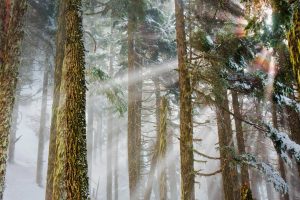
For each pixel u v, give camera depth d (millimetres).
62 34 13102
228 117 14820
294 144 11258
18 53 10859
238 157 11469
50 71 23188
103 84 12844
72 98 8523
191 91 11367
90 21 26438
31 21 19391
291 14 4004
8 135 10195
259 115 17938
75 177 7961
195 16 13117
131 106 17312
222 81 11461
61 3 13555
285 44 11266
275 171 11984
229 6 12500
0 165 9852
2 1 11398
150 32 19766
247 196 5570
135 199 15828
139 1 15922
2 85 10391
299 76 3709
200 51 11711
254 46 11938
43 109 26891
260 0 5496
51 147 11938
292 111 13359
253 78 11781
